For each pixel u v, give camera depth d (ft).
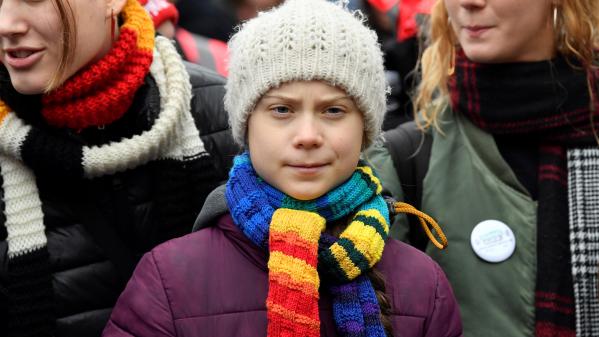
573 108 8.00
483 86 8.04
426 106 8.38
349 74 6.05
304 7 6.19
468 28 7.89
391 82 12.75
